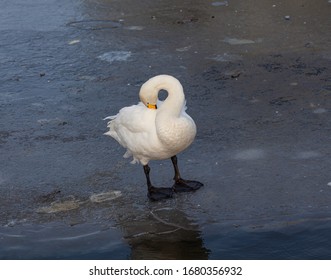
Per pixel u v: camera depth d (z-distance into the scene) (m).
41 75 14.20
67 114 12.49
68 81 13.89
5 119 12.42
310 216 9.20
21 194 10.09
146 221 9.34
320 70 13.62
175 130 9.09
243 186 9.96
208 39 15.50
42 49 15.56
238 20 16.53
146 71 14.08
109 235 9.11
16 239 9.09
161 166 10.60
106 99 12.98
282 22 16.25
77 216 9.53
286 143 11.02
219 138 11.31
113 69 14.30
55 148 11.32
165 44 15.38
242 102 12.52
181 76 13.73
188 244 8.85
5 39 16.22
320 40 15.09
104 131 11.79
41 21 17.31
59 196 10.00
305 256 8.48
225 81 13.40
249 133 11.41
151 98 9.29
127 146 9.69
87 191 10.09
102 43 15.68
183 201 9.70
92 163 10.82
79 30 16.55
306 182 9.95
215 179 10.18
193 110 12.31
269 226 9.06
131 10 17.72
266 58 14.33
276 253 8.56
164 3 18.08
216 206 9.55
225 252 8.66
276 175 10.16
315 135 11.20
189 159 10.75
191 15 17.08
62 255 8.74
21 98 13.23
